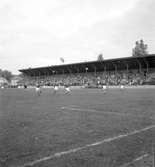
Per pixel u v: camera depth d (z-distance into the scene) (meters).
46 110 13.41
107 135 6.59
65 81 76.38
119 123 8.59
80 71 76.50
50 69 78.31
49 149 5.27
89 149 5.24
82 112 12.27
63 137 6.42
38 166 4.23
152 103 17.25
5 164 4.34
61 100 21.45
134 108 13.79
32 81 86.81
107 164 4.29
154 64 60.59
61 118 10.12
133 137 6.35
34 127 8.00
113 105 15.85
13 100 22.03
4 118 10.21
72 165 4.26
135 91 40.03
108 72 71.25
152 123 8.53
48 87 74.69
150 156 4.73
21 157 4.74
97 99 22.17
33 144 5.72
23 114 11.64
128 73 65.56
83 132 7.05
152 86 53.47
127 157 4.68
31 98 24.95
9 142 5.93
